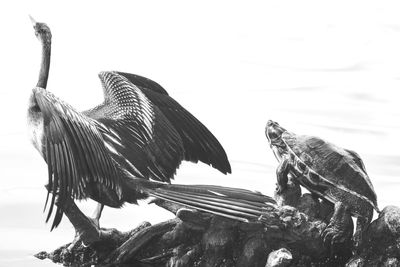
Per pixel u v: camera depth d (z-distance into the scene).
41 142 12.01
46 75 13.13
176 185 11.52
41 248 12.37
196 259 11.70
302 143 12.12
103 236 12.16
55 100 11.44
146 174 12.39
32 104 12.02
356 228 11.99
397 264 11.50
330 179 11.89
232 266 11.61
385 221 11.55
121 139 12.38
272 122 12.38
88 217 12.14
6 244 12.45
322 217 12.03
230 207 11.12
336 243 11.68
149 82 13.43
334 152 12.01
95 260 12.12
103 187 11.75
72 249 12.15
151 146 12.57
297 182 12.23
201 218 11.67
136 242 11.94
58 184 11.38
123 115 12.64
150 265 11.95
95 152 11.48
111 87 13.03
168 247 11.92
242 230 11.61
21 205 13.44
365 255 11.66
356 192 11.82
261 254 11.50
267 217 11.55
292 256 11.64
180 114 13.25
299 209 12.07
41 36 13.14
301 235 11.62
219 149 13.30
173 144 12.77
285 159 12.12
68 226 12.99
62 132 11.28
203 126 13.27
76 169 11.30
